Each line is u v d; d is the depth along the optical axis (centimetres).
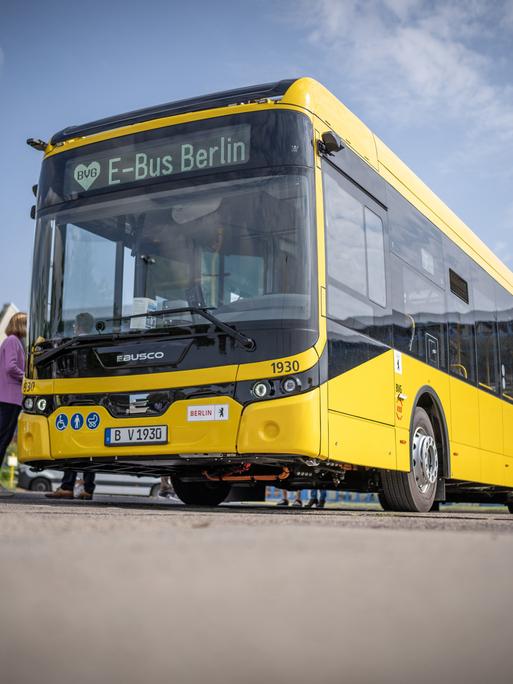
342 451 595
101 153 694
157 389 610
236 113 643
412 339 751
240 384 583
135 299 640
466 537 203
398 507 737
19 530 200
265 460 587
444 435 805
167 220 651
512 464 1020
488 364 976
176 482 832
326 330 593
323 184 625
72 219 693
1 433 843
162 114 677
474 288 966
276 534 194
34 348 673
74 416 640
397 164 796
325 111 654
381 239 716
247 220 618
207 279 619
